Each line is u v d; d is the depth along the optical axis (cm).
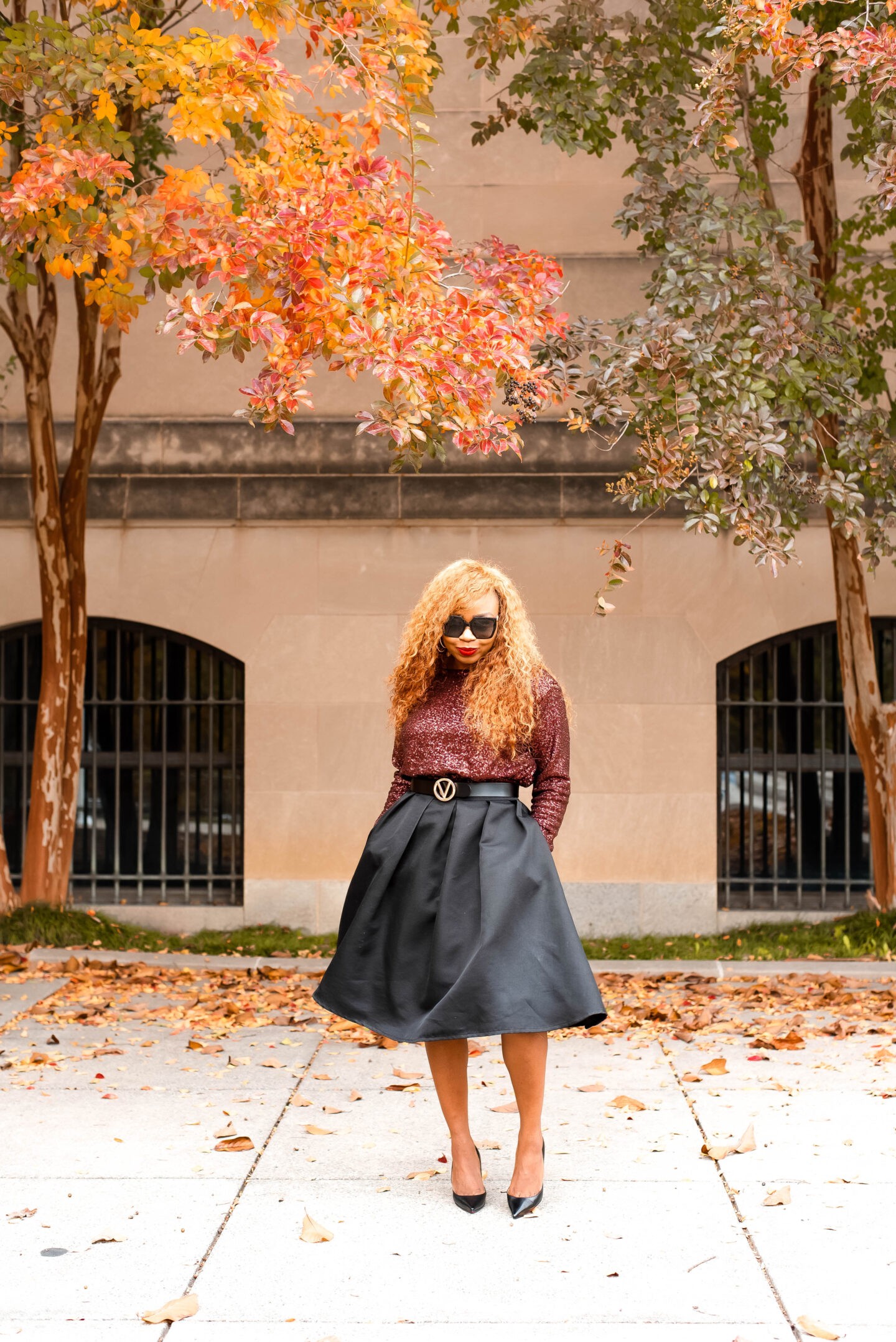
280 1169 370
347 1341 266
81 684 842
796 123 911
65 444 938
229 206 594
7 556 935
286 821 922
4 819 962
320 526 926
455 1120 344
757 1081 462
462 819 341
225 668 953
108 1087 457
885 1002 604
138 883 952
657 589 916
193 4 888
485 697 344
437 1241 317
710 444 611
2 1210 338
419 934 339
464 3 921
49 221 579
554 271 661
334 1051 513
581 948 340
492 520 919
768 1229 323
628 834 913
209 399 933
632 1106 428
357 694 923
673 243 668
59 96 609
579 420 649
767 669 943
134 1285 293
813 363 693
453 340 555
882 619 930
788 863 945
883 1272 298
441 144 930
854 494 652
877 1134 398
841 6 710
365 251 560
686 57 774
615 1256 308
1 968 685
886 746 838
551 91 738
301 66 893
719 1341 266
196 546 930
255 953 821
